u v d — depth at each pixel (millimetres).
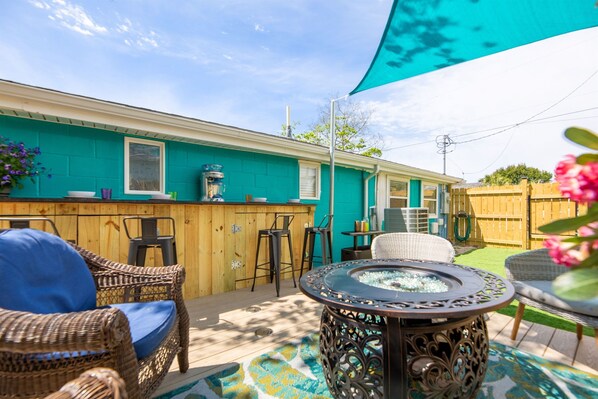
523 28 2584
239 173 4895
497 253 7340
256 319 2957
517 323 2479
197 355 2236
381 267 2176
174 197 3824
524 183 7988
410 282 1844
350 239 6809
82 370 1110
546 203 7676
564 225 572
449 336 1472
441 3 2328
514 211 8234
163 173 4074
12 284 1306
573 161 579
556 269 2607
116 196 3703
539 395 1771
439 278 1924
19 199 2518
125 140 3777
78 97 3041
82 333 970
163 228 3396
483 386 1851
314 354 2252
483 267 5547
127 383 1109
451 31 2648
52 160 3285
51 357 1104
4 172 2762
